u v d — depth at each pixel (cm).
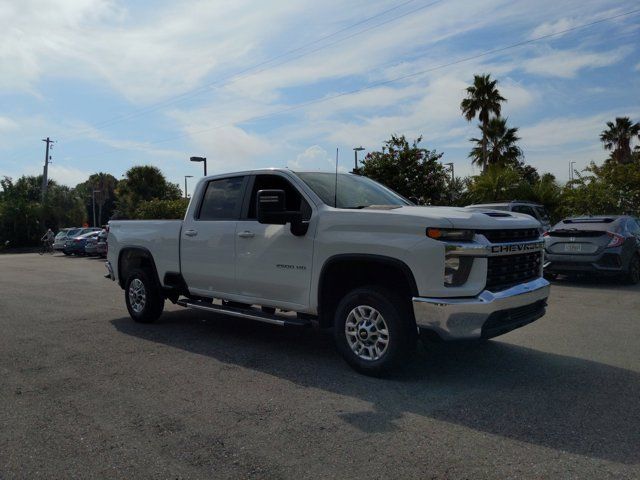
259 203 507
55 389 469
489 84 3409
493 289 460
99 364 547
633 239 1109
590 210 2030
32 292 1146
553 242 1122
